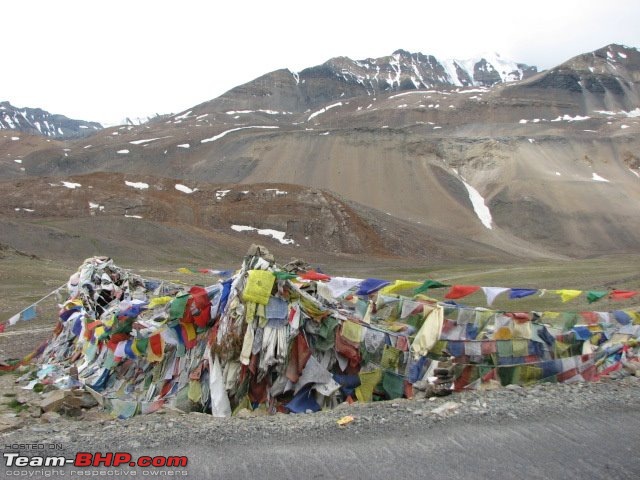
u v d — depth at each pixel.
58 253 72.69
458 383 10.69
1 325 17.06
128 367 13.27
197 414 9.69
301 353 10.55
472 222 166.25
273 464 6.75
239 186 127.12
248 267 11.04
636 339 12.06
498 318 11.21
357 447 7.18
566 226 168.88
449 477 6.33
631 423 7.87
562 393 9.36
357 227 116.31
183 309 11.34
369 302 11.70
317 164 193.88
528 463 6.65
